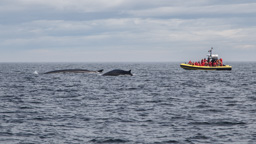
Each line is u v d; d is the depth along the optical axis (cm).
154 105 7331
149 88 11388
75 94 9462
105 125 5200
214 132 4759
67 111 6475
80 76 17262
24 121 5491
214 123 5359
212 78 17312
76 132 4747
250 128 4997
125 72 18088
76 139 4394
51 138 4441
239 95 9419
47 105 7288
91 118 5759
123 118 5769
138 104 7481
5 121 5478
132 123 5359
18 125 5184
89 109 6731
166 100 8206
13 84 12838
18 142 4256
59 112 6359
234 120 5594
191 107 7062
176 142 4272
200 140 4353
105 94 9488
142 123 5359
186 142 4266
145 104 7488
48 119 5666
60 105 7294
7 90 10562
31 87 11588
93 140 4350
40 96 8981
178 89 11138
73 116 5944
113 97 8781
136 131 4816
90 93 9731
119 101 7975
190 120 5606
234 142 4250
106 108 6869
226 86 12500
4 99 8325
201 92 10200
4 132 4731
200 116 5978
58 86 11950
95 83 13188
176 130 4888
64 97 8762
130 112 6384
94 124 5272
